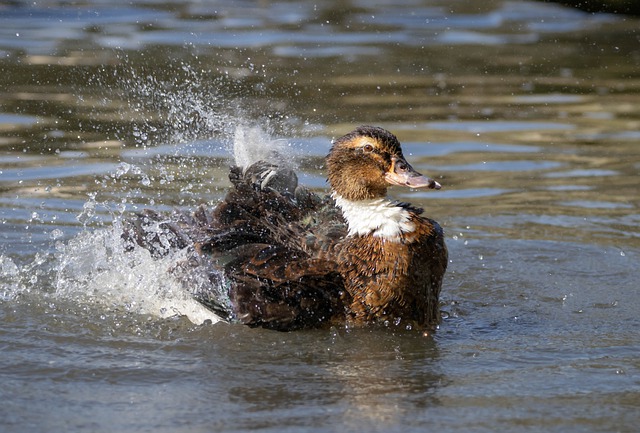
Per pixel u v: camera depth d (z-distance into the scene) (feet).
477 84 92.84
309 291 44.27
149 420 34.58
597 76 97.09
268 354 41.42
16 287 48.85
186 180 64.69
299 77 91.40
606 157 72.43
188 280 46.03
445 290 49.85
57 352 41.09
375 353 41.65
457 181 67.26
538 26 120.26
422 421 34.58
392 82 92.12
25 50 97.60
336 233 46.09
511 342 43.09
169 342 42.65
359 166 44.98
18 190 62.39
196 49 99.86
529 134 77.82
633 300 48.32
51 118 76.74
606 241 56.59
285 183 51.16
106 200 60.95
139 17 116.67
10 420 34.42
